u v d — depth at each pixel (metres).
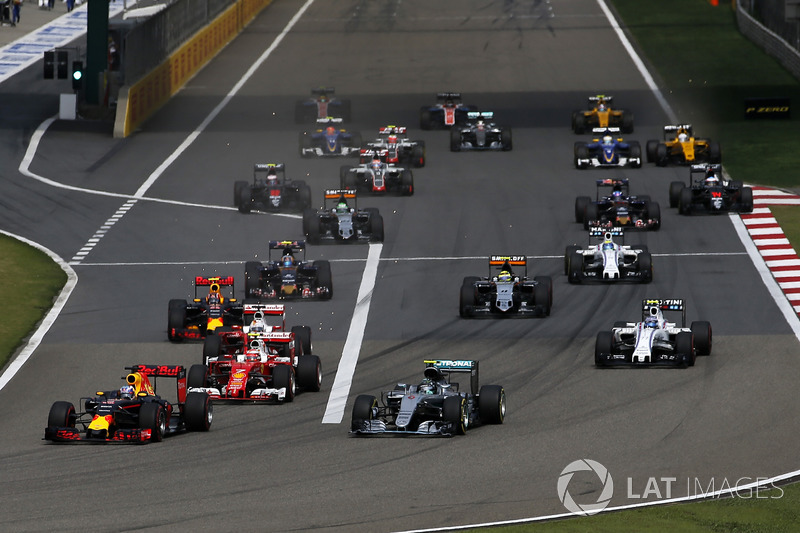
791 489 88.44
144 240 177.25
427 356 128.12
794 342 129.12
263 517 82.88
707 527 80.81
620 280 153.12
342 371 124.00
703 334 123.88
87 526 81.31
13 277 159.12
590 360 124.94
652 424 104.50
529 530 79.94
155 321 142.75
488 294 145.50
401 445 99.44
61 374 124.19
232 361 115.56
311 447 99.31
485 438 101.25
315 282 151.88
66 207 194.62
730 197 181.75
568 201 191.75
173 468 94.06
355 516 82.94
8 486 90.12
